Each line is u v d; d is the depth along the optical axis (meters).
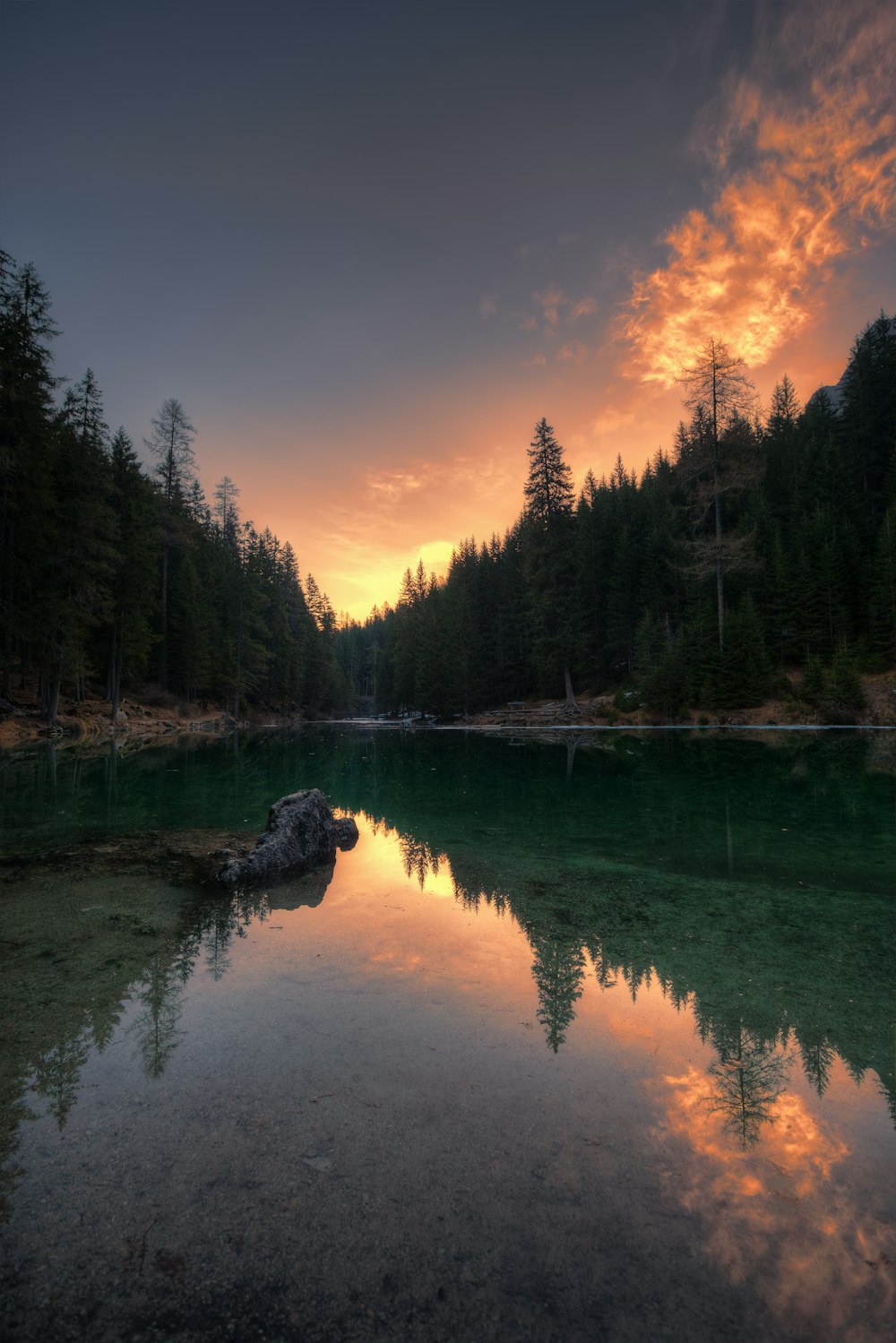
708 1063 3.10
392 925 5.27
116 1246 1.95
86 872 7.00
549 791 13.65
